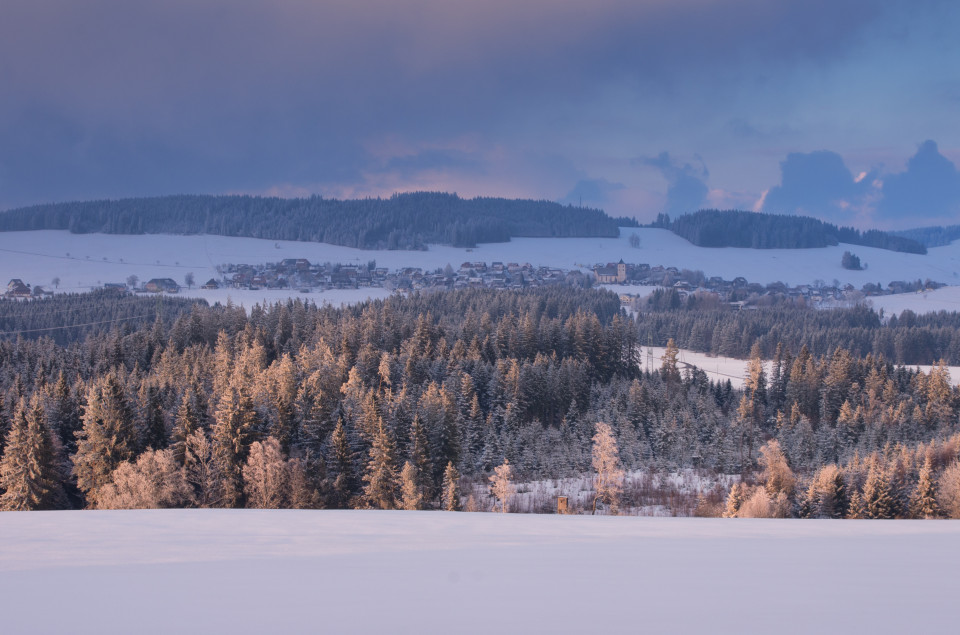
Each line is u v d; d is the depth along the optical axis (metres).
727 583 9.53
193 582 9.84
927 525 19.94
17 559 13.00
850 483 69.00
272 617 7.37
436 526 18.33
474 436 95.56
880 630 6.46
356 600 8.33
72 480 72.62
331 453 70.56
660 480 90.88
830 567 11.20
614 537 16.42
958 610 7.49
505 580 9.82
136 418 76.00
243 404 68.94
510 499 80.31
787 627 6.59
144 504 60.38
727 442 96.69
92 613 7.69
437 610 7.73
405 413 84.44
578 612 7.49
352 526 18.31
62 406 82.56
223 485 65.06
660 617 7.14
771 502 66.94
